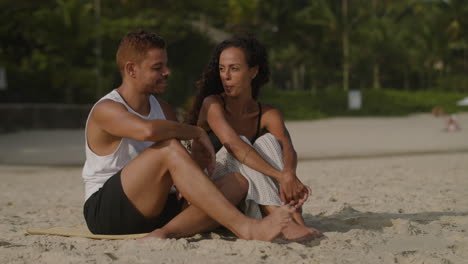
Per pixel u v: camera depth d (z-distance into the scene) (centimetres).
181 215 301
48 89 3173
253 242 275
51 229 344
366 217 370
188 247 278
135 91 302
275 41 4784
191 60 4194
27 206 552
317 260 252
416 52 6012
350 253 270
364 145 1602
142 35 296
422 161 980
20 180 905
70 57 3375
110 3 4225
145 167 287
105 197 298
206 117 328
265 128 344
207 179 286
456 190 553
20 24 3494
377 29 5769
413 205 459
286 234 290
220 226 329
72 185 802
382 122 3312
